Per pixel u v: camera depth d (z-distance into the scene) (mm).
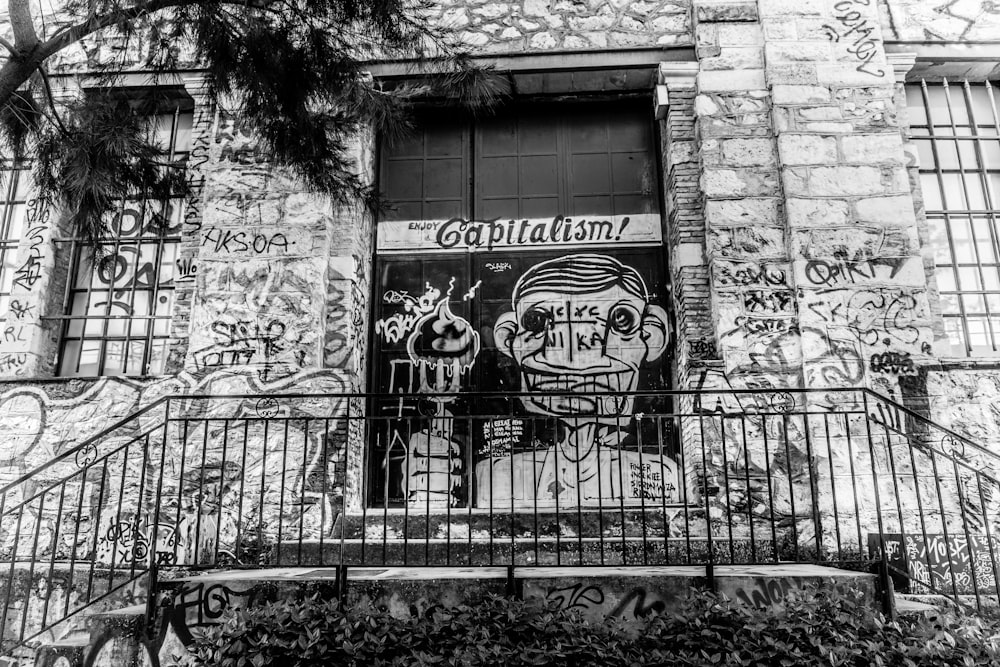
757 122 7781
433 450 7828
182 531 6867
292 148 6039
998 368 7020
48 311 8039
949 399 6961
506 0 8344
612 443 7770
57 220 8219
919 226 7688
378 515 7004
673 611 4754
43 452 7371
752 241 7473
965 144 8102
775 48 7871
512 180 8516
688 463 7266
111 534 6984
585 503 7570
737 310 7305
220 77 5766
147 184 5895
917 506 6629
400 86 7992
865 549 6520
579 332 8094
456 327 8180
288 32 5734
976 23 8016
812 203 7430
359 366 7820
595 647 4309
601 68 8141
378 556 6332
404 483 7758
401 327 8211
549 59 8141
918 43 8000
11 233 8383
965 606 5395
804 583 4844
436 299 8273
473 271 8320
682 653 4309
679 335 7762
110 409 7434
